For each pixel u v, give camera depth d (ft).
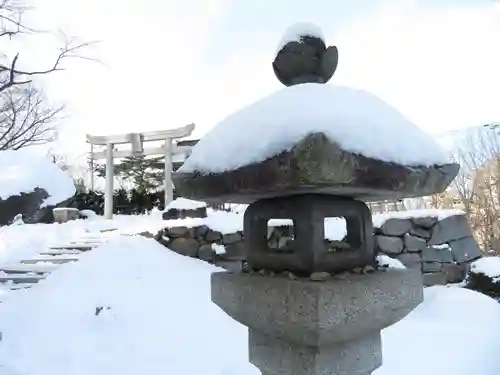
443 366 8.72
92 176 55.62
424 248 16.55
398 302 4.65
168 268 17.20
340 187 3.74
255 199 4.93
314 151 3.36
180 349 10.66
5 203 19.04
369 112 4.10
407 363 8.95
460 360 8.91
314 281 4.02
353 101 4.16
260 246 4.94
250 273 4.79
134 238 20.02
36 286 15.21
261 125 3.97
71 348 10.63
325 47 5.03
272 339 4.69
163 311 12.86
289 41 5.03
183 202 23.98
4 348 10.68
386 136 3.97
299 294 3.91
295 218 4.43
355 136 3.71
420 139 4.31
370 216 4.98
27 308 13.10
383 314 4.43
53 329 11.66
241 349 10.72
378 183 3.75
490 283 14.49
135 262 17.49
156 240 20.08
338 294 3.92
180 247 19.43
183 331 11.63
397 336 10.53
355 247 4.83
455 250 16.65
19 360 10.14
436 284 16.26
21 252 20.75
